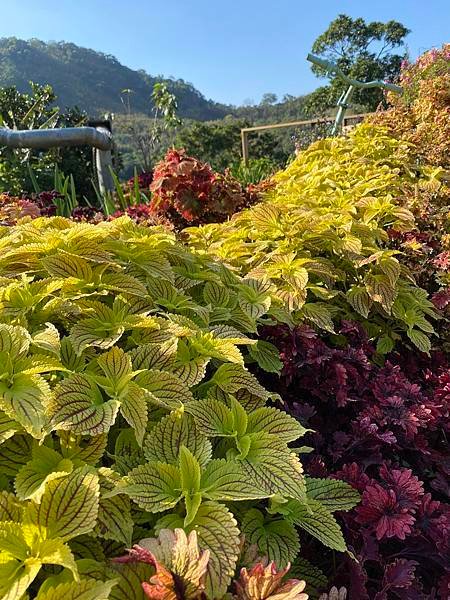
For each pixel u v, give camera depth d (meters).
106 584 0.98
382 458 1.90
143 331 1.68
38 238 1.99
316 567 1.45
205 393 1.70
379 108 7.88
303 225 2.82
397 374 2.30
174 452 1.37
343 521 1.66
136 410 1.32
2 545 1.03
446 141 5.10
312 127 11.77
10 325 1.47
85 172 9.98
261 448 1.42
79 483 1.13
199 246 2.99
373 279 2.69
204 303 2.22
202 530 1.16
